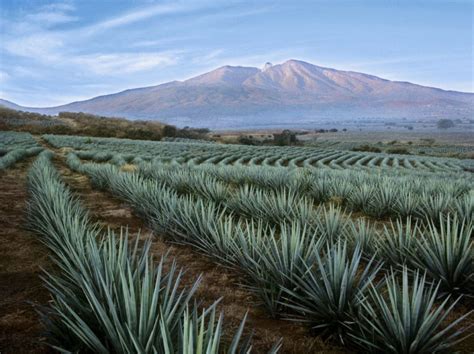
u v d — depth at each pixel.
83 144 46.19
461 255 4.79
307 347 3.75
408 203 9.73
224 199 10.16
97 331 3.35
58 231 6.13
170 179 13.72
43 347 3.63
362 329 3.68
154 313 2.90
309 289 4.05
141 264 4.19
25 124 86.19
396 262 5.38
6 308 4.42
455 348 3.77
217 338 2.39
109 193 13.18
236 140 103.31
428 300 3.56
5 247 6.58
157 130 99.00
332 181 12.88
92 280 3.82
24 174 17.67
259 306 4.67
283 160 42.84
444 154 84.31
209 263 6.20
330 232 6.15
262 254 4.96
